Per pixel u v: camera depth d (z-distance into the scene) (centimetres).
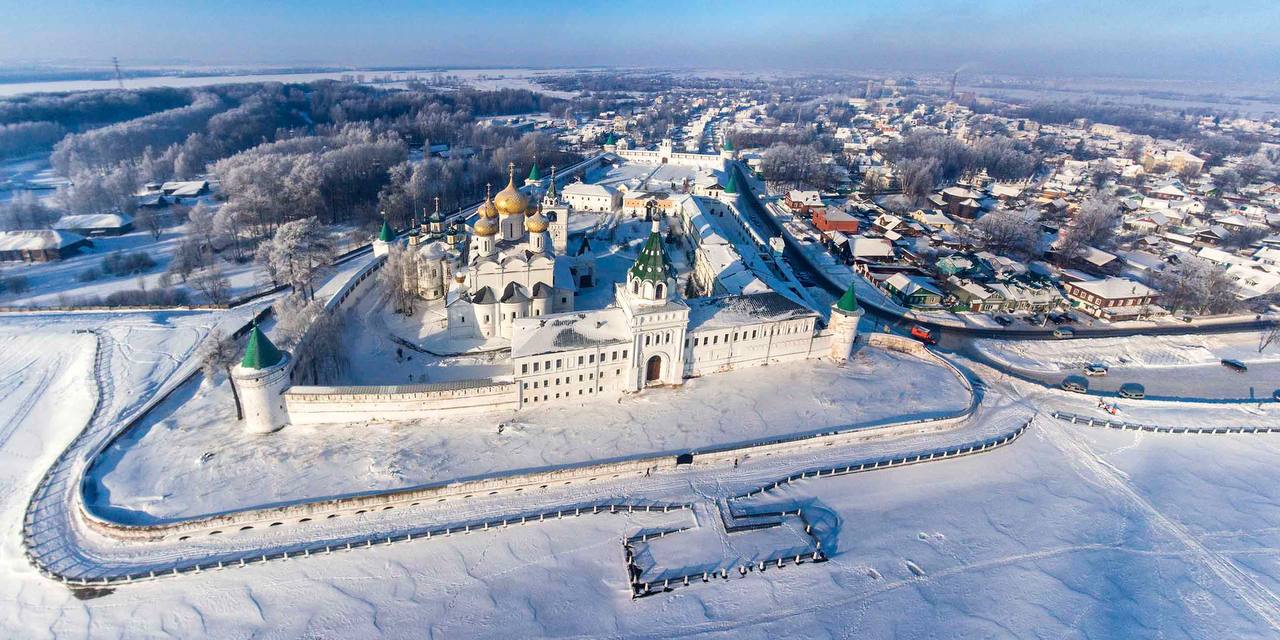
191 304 11606
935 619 5600
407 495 6394
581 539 6250
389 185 19175
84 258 14212
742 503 6806
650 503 6700
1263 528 6931
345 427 7525
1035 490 7338
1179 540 6688
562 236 12925
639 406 8269
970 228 17962
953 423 8306
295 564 5784
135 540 5862
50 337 9775
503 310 9744
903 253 15438
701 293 12019
